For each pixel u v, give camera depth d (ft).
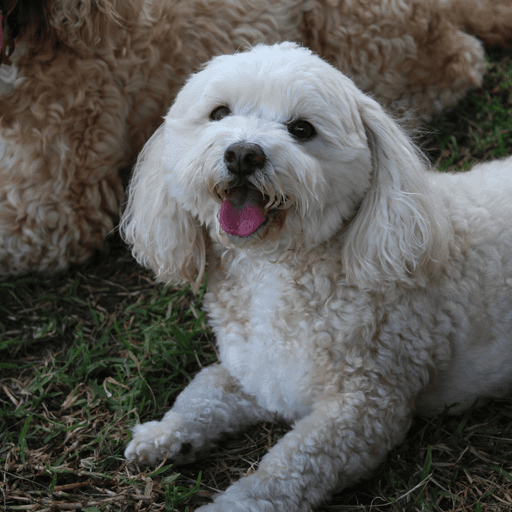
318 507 3.28
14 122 3.95
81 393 3.67
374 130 3.33
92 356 3.79
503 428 3.47
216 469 3.43
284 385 3.39
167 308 3.95
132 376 3.71
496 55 5.24
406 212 3.30
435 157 4.41
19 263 4.14
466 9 5.06
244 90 3.23
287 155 3.16
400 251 3.31
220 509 3.16
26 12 3.84
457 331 3.41
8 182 4.04
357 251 3.32
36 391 3.70
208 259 3.55
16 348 3.85
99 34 3.93
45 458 3.46
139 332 3.87
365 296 3.33
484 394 3.51
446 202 3.49
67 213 4.09
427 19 4.48
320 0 4.37
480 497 3.30
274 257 3.37
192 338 3.84
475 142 4.43
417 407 3.50
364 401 3.29
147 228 3.53
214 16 4.19
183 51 4.16
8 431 3.58
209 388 3.49
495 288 3.43
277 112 3.22
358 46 4.44
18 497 3.36
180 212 3.48
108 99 4.03
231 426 3.48
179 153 3.34
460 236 3.45
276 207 3.24
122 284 4.11
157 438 3.36
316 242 3.34
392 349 3.33
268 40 4.29
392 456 3.40
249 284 3.41
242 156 3.14
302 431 3.26
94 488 3.38
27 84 3.90
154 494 3.33
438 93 4.66
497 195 3.52
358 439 3.26
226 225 3.24
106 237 4.24
